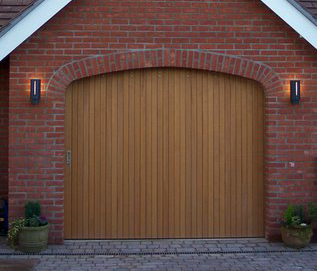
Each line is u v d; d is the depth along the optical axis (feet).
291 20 26.18
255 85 27.96
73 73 26.81
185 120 27.91
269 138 27.30
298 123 27.32
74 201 27.68
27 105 26.61
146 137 27.86
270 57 27.27
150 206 27.94
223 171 28.07
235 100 27.94
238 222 28.14
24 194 26.66
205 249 26.37
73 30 26.76
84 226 27.73
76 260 24.61
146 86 27.78
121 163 27.81
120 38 26.89
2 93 29.40
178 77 27.84
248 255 25.52
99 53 26.86
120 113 27.73
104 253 25.62
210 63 27.17
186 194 28.02
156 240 27.86
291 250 26.23
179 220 28.02
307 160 27.35
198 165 28.02
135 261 24.53
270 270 23.32
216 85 27.91
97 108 27.63
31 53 26.63
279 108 27.30
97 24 26.81
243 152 28.04
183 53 27.07
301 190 27.35
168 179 27.94
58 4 25.32
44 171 26.71
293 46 27.27
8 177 28.04
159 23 26.96
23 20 25.12
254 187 28.14
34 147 26.68
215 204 28.09
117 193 27.81
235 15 27.14
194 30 27.09
